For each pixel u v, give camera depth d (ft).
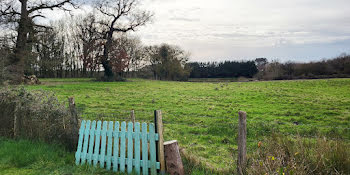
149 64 242.99
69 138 23.72
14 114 26.73
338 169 16.96
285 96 79.71
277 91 95.14
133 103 66.49
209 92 96.53
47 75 210.38
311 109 54.75
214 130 34.60
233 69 265.34
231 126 35.78
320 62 202.08
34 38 124.57
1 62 57.36
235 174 18.19
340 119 43.88
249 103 66.23
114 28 164.55
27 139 25.36
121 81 169.48
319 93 88.12
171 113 51.78
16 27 112.06
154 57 233.35
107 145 19.85
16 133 26.73
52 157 21.34
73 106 23.32
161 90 107.76
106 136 20.70
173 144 17.65
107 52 163.63
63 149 23.34
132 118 25.71
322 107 57.21
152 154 17.69
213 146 28.25
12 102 27.09
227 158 24.06
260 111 52.75
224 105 62.75
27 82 119.34
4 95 27.99
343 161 17.29
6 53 75.25
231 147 27.73
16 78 68.39
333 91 94.22
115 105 63.16
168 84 150.00
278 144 19.62
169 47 235.61
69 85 122.52
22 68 111.24
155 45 237.66
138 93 94.58
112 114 48.47
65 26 227.20
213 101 71.20
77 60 230.07
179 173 17.47
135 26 167.12
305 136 32.27
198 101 71.26
